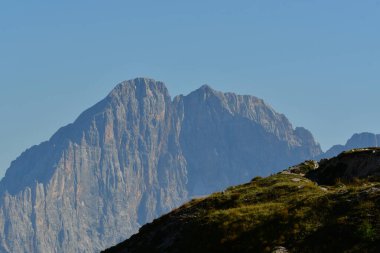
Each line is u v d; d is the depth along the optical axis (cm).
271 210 5562
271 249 4894
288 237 4984
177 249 5578
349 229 4772
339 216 5019
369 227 4653
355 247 4559
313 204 5362
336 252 4609
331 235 4803
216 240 5356
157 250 5828
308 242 4841
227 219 5619
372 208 4928
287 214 5312
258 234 5181
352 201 5150
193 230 5722
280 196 6078
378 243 4512
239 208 5872
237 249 5119
